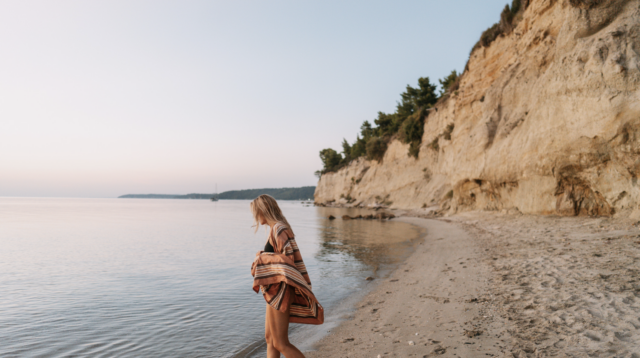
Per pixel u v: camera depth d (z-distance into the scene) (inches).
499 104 870.4
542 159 572.4
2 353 197.5
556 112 534.6
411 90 2506.2
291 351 119.0
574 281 231.9
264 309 272.5
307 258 505.0
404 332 193.9
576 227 450.3
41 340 215.6
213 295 316.8
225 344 203.6
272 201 132.6
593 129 453.1
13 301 303.6
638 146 397.4
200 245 721.6
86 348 203.2
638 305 174.6
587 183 503.5
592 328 157.1
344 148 4052.7
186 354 191.2
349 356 170.6
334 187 3503.9
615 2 488.1
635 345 134.5
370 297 286.8
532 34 772.0
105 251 628.4
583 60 485.1
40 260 529.0
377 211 2010.3
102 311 272.4
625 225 398.3
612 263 260.4
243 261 510.0
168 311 270.1
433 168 1802.4
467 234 609.6
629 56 429.7
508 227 577.9
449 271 335.9
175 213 2549.2
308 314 121.9
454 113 1477.6
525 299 214.1
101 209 3302.2
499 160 740.0
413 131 2026.3
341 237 790.5
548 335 158.2
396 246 605.9
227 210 3275.1
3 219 1665.8
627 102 410.6
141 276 404.5
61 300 305.4
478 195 957.8
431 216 1274.6
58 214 2224.4
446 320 201.9
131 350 198.8
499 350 151.3
